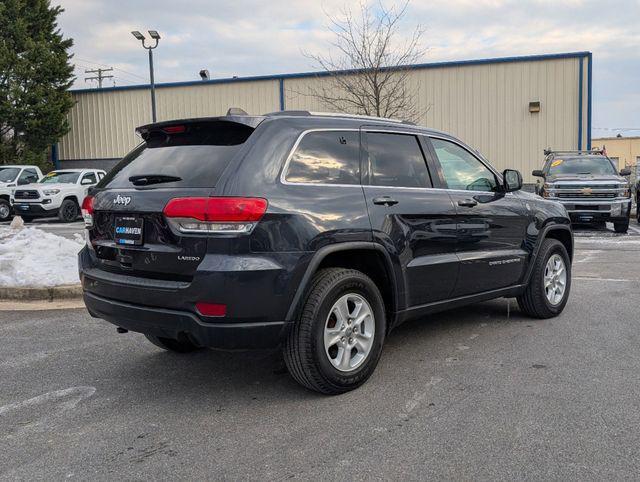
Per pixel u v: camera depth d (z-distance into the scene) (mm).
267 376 4586
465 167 5344
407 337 5566
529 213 5820
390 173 4578
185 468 3135
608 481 2928
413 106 24953
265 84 27094
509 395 4070
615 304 6816
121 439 3506
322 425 3637
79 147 30719
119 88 29609
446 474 3016
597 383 4273
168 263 3740
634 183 23500
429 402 3971
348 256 4281
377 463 3143
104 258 4297
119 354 5203
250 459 3219
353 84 22844
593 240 13414
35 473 3104
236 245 3564
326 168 4141
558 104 23734
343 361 4086
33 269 7598
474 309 6676
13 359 5066
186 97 28484
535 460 3148
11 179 21312
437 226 4762
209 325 3594
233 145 3895
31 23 29328
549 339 5441
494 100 24359
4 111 27828
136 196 3955
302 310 3855
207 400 4105
